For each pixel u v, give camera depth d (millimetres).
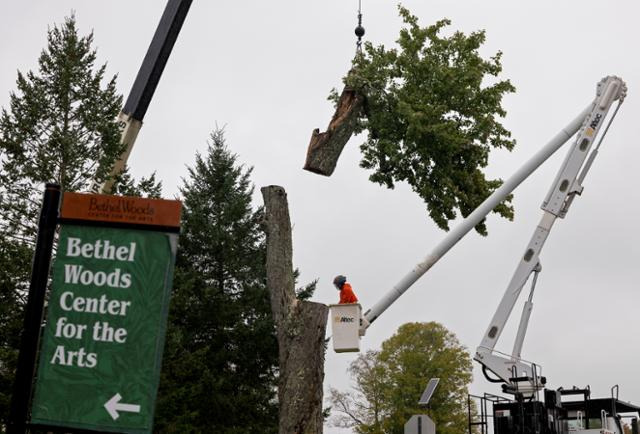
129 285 9570
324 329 18062
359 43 24031
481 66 25438
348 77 22156
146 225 9688
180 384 34531
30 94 33469
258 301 42562
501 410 26469
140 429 9250
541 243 27828
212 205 45250
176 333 34719
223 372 41219
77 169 32844
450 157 24250
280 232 18609
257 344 41344
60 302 9539
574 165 27734
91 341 9461
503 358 27422
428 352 69625
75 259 9633
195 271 41875
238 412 40188
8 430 9250
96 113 33562
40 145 33188
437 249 23516
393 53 24641
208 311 40844
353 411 69375
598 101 27641
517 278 27859
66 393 9352
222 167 45875
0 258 30312
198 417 39031
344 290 20375
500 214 25734
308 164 20750
